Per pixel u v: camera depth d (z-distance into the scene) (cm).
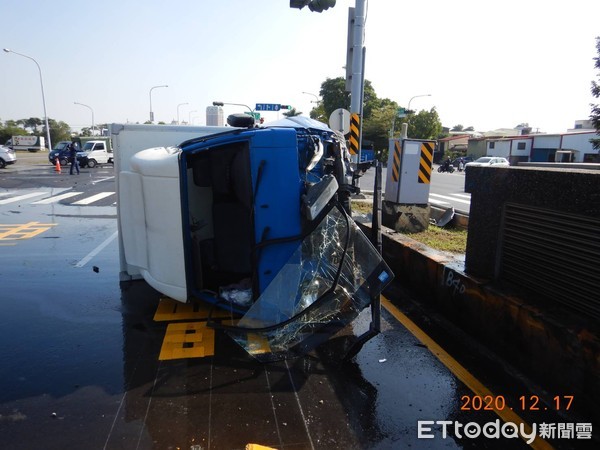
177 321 437
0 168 2619
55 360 359
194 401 305
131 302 486
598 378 278
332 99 5853
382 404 307
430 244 653
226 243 439
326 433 275
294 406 302
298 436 271
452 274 438
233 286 433
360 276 362
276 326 355
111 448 256
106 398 306
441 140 6800
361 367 357
